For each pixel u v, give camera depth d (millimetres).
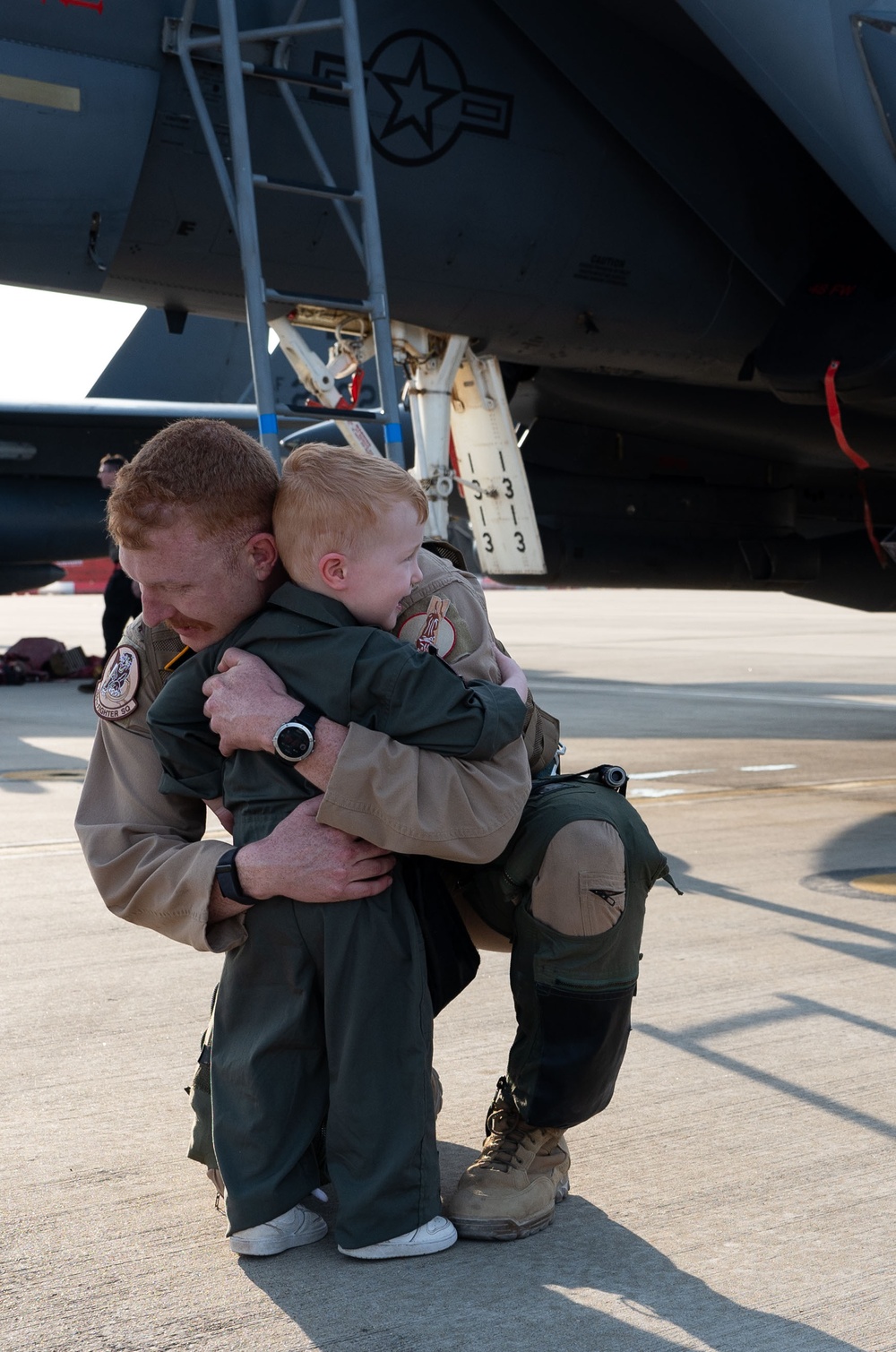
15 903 3898
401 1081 1712
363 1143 1712
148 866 1748
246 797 1715
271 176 6316
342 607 1686
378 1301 1633
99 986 3059
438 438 7469
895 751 7527
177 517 1637
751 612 29125
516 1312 1607
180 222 6414
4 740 7773
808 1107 2301
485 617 1818
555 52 6613
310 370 7129
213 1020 1823
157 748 1761
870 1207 1913
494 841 1684
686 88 6840
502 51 6637
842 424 8711
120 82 5996
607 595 40594
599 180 6977
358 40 5953
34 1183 2008
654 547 9562
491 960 3316
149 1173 2049
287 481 1665
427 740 1645
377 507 1632
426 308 7047
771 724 8758
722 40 6039
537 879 1767
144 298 6953
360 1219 1715
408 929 1710
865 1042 2648
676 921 3664
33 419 12836
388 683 1639
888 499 10281
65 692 11141
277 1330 1563
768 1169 2047
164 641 1840
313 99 6227
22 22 5844
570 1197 1953
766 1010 2854
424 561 1787
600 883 1726
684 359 7762
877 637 19859
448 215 6703
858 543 10305
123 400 15898
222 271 6688
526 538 7973
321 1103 1760
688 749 7457
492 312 7168
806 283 7012
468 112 6578
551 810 1788
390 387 6039
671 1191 1971
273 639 1696
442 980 1787
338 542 1634
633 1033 2695
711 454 9555
